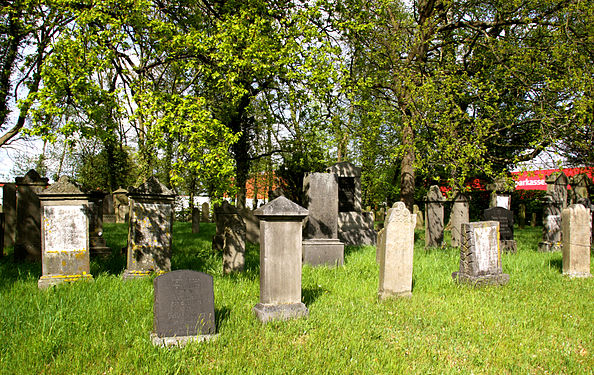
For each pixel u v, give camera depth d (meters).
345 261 11.43
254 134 18.67
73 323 5.31
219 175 8.09
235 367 4.22
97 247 11.20
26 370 4.06
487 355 4.79
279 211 5.92
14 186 13.87
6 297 6.52
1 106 11.32
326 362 4.39
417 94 13.09
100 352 4.51
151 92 7.94
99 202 11.62
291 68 10.52
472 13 17.66
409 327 5.71
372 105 15.30
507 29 16.81
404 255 7.26
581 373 4.36
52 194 7.83
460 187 12.71
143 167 13.98
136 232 8.51
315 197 11.11
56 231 7.89
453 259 11.05
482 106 14.66
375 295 7.40
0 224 11.36
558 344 5.18
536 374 4.39
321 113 12.05
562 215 9.75
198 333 4.94
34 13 9.09
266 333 5.18
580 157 13.32
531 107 14.21
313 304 6.63
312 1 11.62
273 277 5.97
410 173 17.30
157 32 8.82
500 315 6.32
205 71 9.42
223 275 8.95
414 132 14.17
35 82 9.52
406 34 15.84
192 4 11.00
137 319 5.53
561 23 14.16
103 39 7.88
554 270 10.12
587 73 12.55
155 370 4.08
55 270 7.84
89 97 7.55
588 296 7.60
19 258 10.60
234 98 9.74
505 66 14.26
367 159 21.66
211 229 21.06
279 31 11.09
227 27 9.38
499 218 13.71
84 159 27.72
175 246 13.62
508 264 10.70
